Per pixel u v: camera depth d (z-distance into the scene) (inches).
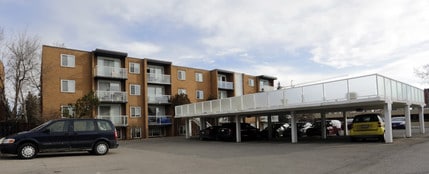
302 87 802.8
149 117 1685.5
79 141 626.8
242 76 2188.7
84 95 1366.9
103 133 650.2
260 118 1812.3
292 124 866.1
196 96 1923.0
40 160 554.3
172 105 1755.7
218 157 557.6
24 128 1238.3
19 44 1392.7
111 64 1592.0
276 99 866.1
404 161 422.0
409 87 877.2
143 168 442.6
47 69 1390.3
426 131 1177.4
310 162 455.8
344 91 717.9
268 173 378.3
